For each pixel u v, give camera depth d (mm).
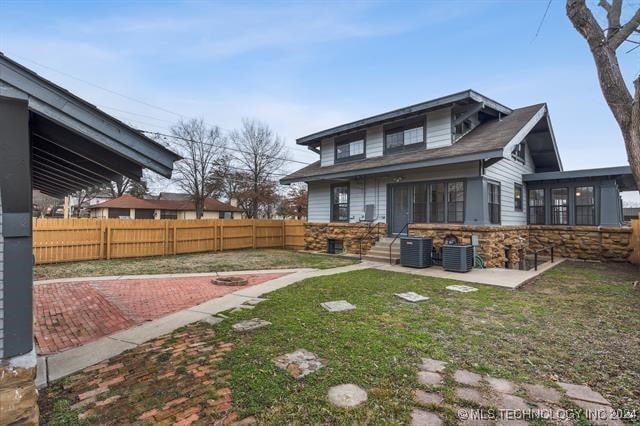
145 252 12539
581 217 11875
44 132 2768
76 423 2320
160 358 3400
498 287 6707
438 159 9266
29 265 2197
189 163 29516
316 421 2287
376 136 12773
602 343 3715
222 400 2572
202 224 14234
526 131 10016
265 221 16469
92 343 3879
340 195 13695
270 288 6684
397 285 6848
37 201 32438
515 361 3246
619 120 4965
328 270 8992
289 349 3516
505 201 11016
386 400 2539
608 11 5293
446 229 9898
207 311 5109
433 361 3229
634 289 6566
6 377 2062
